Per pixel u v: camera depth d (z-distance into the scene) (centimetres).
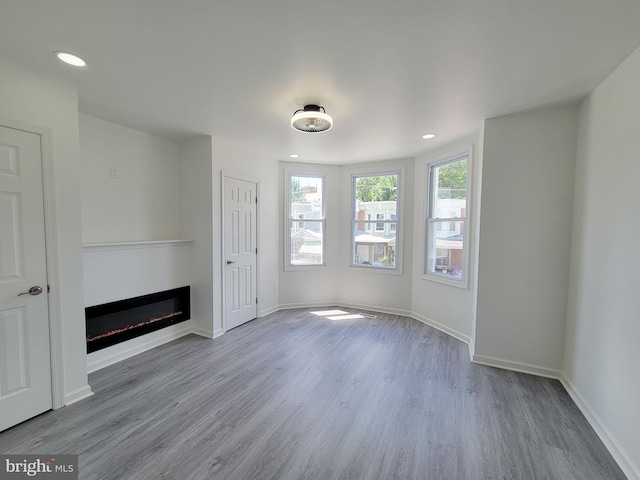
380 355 311
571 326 246
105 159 291
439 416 211
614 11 139
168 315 341
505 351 281
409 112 262
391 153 410
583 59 180
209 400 228
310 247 490
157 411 213
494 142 274
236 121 289
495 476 161
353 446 181
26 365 197
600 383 198
